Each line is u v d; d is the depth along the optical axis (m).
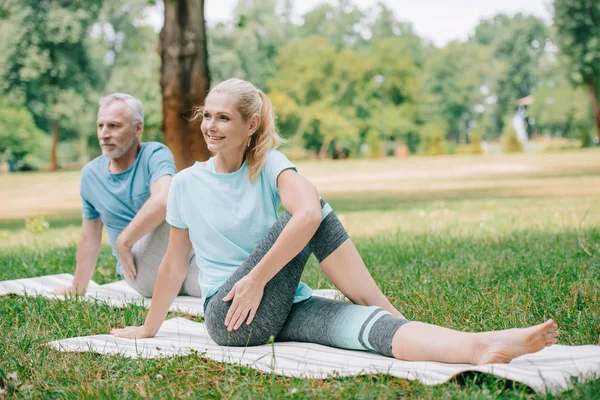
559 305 3.55
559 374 2.27
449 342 2.46
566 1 39.53
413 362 2.51
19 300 4.04
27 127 43.19
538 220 8.55
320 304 2.86
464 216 9.69
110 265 5.63
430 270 4.82
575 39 39.81
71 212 15.76
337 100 51.06
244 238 2.92
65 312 3.70
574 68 40.53
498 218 9.10
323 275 4.80
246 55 52.97
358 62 51.28
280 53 54.53
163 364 2.72
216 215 2.91
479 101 65.06
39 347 3.02
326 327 2.78
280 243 2.65
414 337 2.54
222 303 2.82
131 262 4.10
